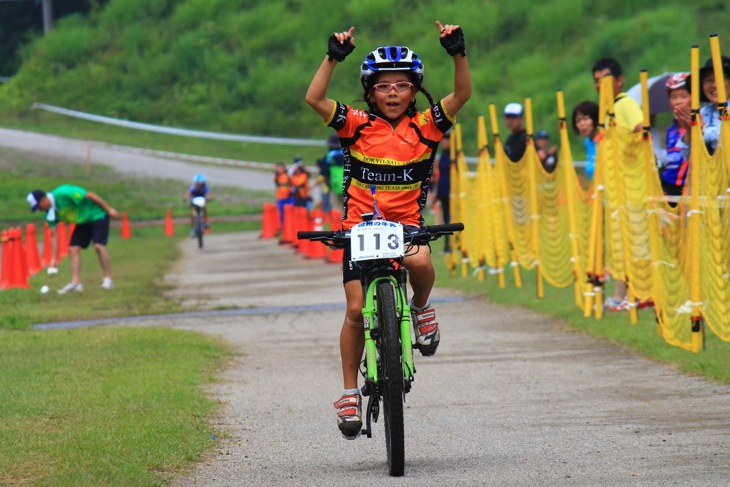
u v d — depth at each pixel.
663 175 25.02
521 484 12.53
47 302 35.91
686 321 21.06
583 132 28.88
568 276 29.06
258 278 43.50
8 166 120.62
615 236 25.94
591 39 126.75
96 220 39.62
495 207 34.91
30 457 13.59
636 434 14.93
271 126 141.50
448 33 13.56
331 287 38.69
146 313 32.03
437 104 13.88
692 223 20.12
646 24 122.19
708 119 22.81
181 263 53.22
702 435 14.66
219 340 25.88
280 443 15.11
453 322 28.03
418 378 20.28
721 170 18.81
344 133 13.89
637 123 26.20
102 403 17.36
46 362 21.81
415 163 13.89
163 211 97.38
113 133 144.38
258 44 162.62
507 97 119.50
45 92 162.75
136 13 183.12
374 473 13.32
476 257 38.12
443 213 44.12
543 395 18.12
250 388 19.50
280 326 28.55
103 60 171.88
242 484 12.86
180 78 160.38
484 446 14.64
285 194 66.94
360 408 14.11
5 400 17.55
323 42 156.00
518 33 136.50
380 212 13.84
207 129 144.38
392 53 13.71
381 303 13.14
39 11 194.75
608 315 26.55
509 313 29.05
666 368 19.83
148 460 13.62
